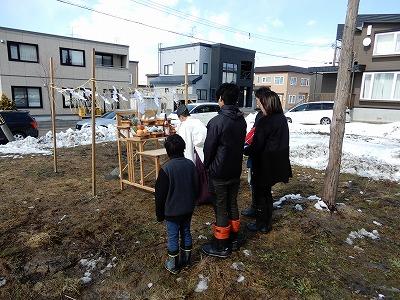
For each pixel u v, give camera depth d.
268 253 3.09
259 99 3.20
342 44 3.73
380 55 18.20
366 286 2.63
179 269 2.78
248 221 3.86
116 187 5.13
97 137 10.59
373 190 5.28
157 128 5.47
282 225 3.71
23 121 10.74
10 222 3.76
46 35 21.11
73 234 3.46
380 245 3.35
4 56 19.55
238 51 34.31
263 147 3.22
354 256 3.11
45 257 3.01
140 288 2.57
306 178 5.89
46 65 21.33
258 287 2.57
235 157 2.81
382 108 18.58
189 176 2.65
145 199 4.57
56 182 5.41
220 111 2.81
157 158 4.41
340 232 3.59
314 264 2.93
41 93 21.38
